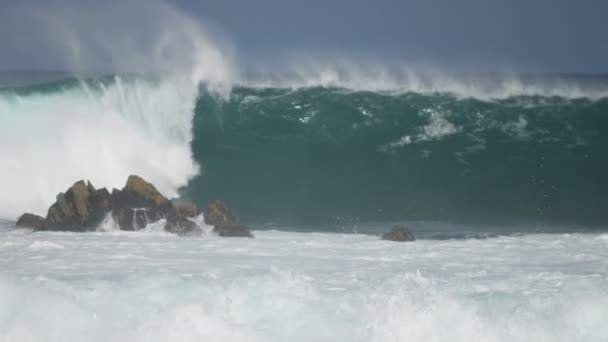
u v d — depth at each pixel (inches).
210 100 5260.8
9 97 4756.4
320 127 5334.6
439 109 5408.5
